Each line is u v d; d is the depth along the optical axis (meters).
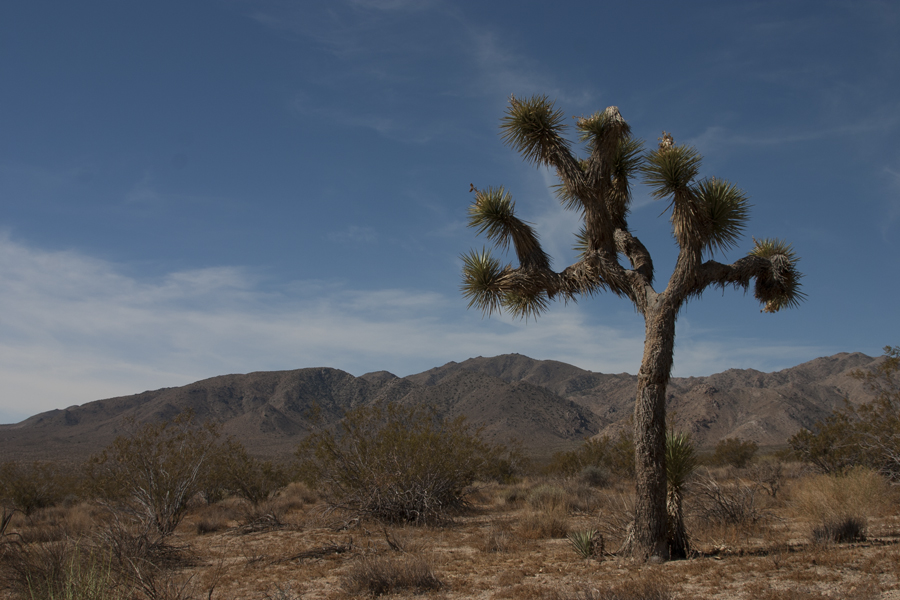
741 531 10.80
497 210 10.59
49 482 23.52
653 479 8.41
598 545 9.29
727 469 25.58
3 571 7.03
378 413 17.09
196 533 14.93
